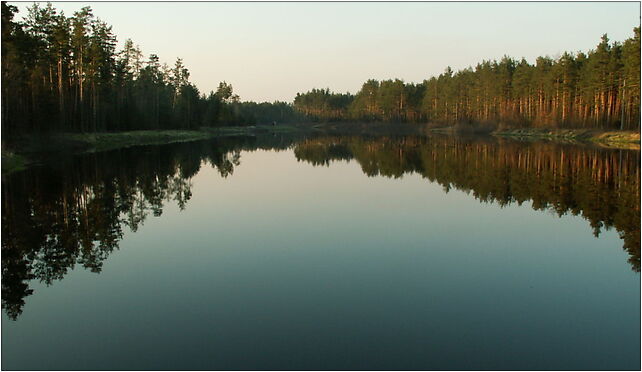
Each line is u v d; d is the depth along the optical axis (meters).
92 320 7.66
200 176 26.48
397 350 6.66
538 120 74.12
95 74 50.03
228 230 13.71
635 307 8.19
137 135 58.69
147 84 75.56
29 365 6.32
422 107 119.00
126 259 10.89
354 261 10.80
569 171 26.61
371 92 139.75
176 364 6.31
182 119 84.81
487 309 8.10
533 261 10.83
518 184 22.45
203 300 8.46
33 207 16.69
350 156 41.69
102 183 22.53
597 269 10.26
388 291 8.91
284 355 6.51
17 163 27.88
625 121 56.41
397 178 25.89
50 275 9.82
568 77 67.81
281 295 8.70
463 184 23.02
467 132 88.75
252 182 24.27
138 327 7.40
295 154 44.53
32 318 7.77
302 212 16.33
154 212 16.19
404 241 12.54
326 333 7.16
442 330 7.27
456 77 102.94
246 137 84.88
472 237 12.96
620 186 21.11
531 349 6.71
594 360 6.42
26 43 36.25
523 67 80.81
